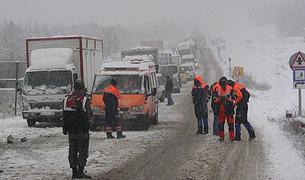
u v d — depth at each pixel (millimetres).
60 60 29359
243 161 16641
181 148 19672
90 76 32344
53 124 30562
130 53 53000
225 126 26953
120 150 19344
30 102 28734
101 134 24562
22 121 32250
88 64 31984
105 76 26750
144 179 14188
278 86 61938
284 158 16906
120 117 25969
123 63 27797
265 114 33156
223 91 21375
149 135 23875
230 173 14766
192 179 14031
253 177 14156
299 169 15102
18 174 15070
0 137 24062
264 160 16734
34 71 29141
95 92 26250
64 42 30750
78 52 30625
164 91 47656
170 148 19734
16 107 37656
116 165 16312
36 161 17344
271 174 14500
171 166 15984
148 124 26453
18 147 20641
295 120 23797
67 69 29109
